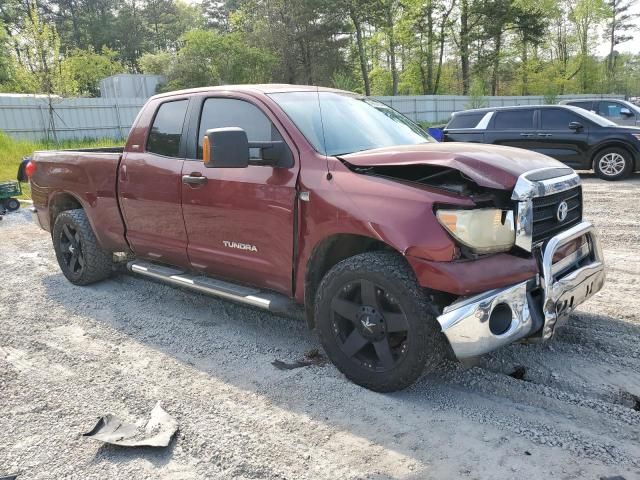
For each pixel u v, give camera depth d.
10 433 3.10
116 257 5.90
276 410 3.27
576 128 11.94
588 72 57.94
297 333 4.45
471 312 2.98
